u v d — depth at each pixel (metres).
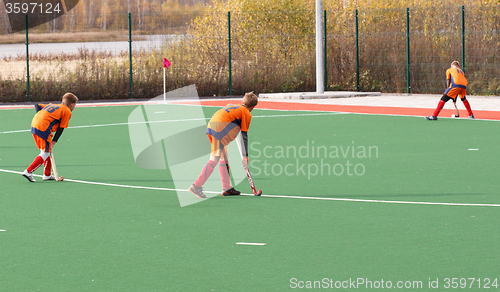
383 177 12.09
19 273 6.94
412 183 11.52
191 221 9.05
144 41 32.34
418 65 32.59
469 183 11.45
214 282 6.62
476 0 31.16
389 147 15.77
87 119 23.05
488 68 30.69
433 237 8.12
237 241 8.04
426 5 33.09
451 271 6.88
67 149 16.05
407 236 8.17
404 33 33.00
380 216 9.19
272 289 6.41
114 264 7.21
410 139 17.09
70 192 11.02
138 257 7.45
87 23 47.78
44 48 41.25
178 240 8.12
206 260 7.31
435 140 16.86
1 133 19.39
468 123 20.44
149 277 6.79
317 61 30.88
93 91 31.09
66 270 7.02
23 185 11.66
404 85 32.97
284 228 8.62
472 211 9.44
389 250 7.60
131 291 6.39
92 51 31.69
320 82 30.88
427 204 9.91
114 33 48.38
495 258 7.28
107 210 9.73
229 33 32.41
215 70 33.00
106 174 12.70
